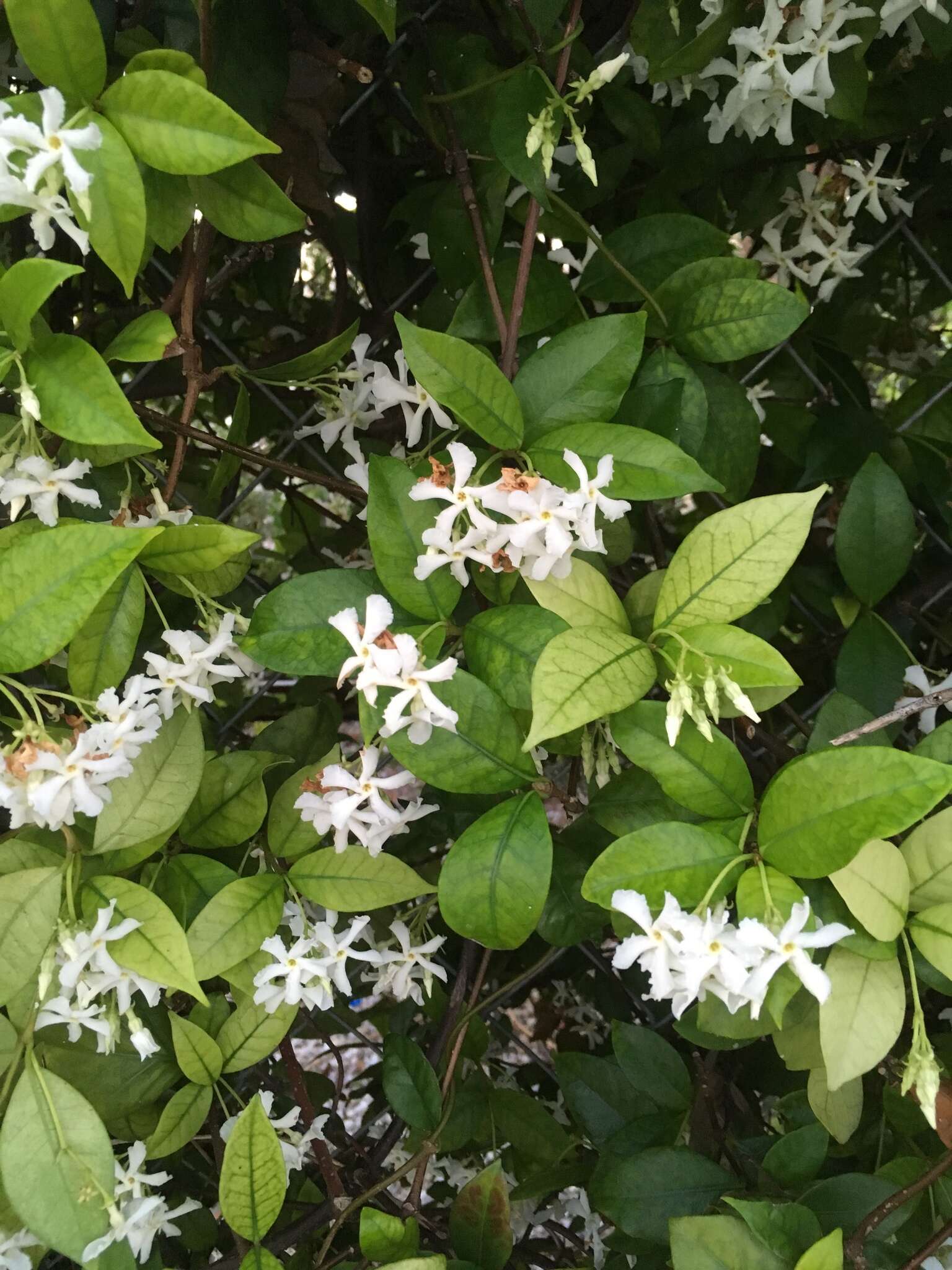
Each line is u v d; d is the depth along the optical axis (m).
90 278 0.43
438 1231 0.36
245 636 0.30
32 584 0.25
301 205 0.39
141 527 0.32
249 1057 0.34
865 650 0.40
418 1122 0.36
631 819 0.33
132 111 0.26
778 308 0.35
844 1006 0.28
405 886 0.34
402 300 0.45
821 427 0.46
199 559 0.30
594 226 0.45
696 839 0.28
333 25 0.36
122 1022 0.33
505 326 0.33
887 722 0.29
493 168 0.38
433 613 0.30
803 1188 0.34
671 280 0.36
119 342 0.29
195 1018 0.34
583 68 0.38
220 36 0.32
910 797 0.26
